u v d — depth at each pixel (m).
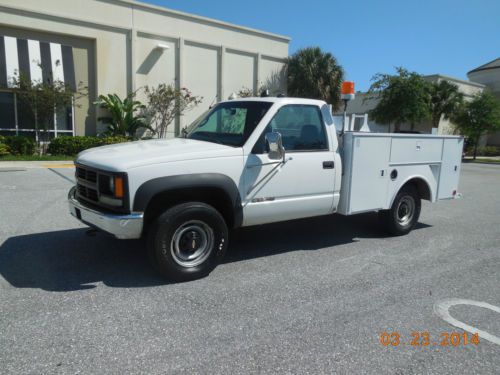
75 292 4.07
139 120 18.03
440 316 3.88
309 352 3.17
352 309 3.94
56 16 16.16
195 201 4.55
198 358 3.03
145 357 3.02
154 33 18.66
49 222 6.57
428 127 27.88
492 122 26.94
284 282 4.55
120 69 18.08
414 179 6.64
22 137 15.23
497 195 11.78
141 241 5.71
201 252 4.53
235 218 4.67
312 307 3.95
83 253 5.20
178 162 4.24
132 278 4.47
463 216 8.55
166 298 4.02
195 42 20.03
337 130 5.99
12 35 15.73
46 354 3.01
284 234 6.53
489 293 4.46
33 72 15.64
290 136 5.11
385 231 6.61
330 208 5.57
